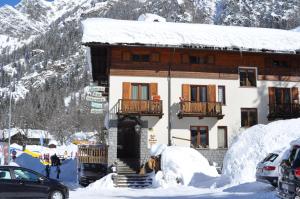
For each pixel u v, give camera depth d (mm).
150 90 32375
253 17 198375
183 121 32375
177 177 26406
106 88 38000
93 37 31891
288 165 12562
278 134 22859
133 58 32781
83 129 88438
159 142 31891
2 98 146875
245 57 34281
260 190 18641
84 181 30375
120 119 31641
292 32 39125
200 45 32812
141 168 30391
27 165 41344
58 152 69250
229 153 24109
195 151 28875
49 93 158000
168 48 32906
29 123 111625
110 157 30484
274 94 34188
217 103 32500
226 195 17734
